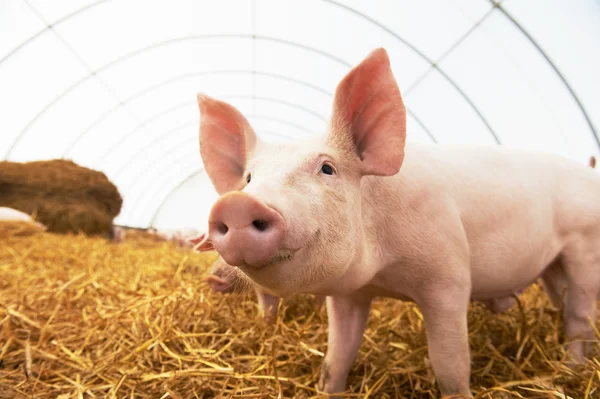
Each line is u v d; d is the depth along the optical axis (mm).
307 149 478
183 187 7105
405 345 700
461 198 597
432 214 554
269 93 3447
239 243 371
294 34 2496
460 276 561
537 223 664
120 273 1277
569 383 583
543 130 1976
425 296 564
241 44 2707
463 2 1786
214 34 2600
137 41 2631
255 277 415
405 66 2334
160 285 1083
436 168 596
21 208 2416
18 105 2748
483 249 616
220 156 583
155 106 3506
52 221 2477
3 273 1217
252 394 524
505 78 1968
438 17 1948
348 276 496
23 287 1060
